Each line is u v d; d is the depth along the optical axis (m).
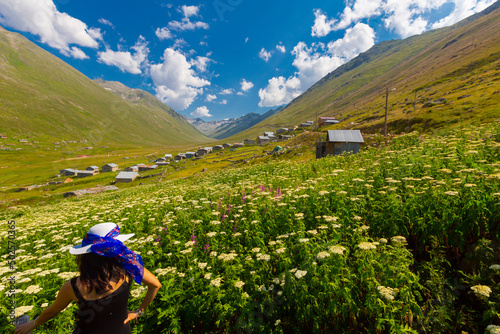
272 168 20.62
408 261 4.02
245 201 9.27
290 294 4.14
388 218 5.59
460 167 7.51
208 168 108.88
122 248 2.71
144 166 127.56
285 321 4.23
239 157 121.44
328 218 5.63
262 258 4.87
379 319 3.38
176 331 4.05
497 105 54.34
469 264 4.42
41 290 5.01
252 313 4.12
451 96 92.19
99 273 2.50
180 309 4.41
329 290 3.83
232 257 5.02
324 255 4.10
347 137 45.12
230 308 4.08
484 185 5.34
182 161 147.62
